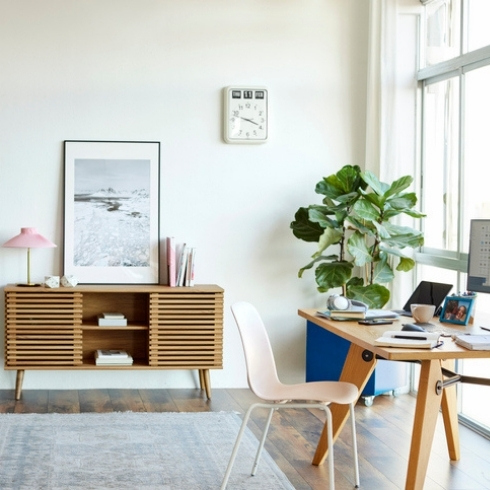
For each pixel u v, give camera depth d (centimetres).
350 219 597
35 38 621
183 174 636
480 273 433
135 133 631
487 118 521
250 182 643
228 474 388
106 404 581
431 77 606
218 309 607
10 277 624
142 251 630
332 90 650
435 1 598
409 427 530
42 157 623
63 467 439
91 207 626
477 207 534
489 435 513
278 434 508
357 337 381
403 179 575
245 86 636
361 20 651
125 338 633
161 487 410
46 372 625
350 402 376
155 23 631
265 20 642
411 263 596
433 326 420
